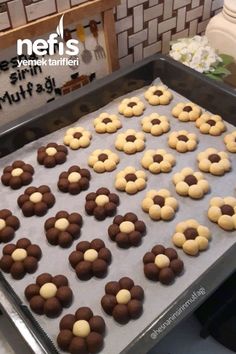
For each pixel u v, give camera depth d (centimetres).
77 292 51
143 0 75
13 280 52
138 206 60
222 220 56
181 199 61
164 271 50
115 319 48
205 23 89
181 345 62
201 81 71
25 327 44
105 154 66
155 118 71
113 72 73
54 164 66
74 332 46
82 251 53
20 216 60
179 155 67
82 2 66
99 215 58
